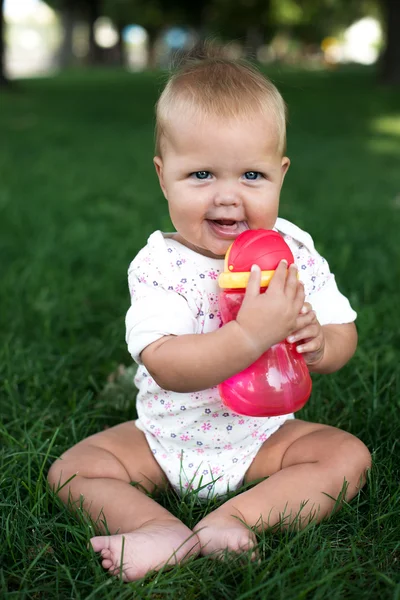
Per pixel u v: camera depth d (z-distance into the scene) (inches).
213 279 77.5
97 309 137.5
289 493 71.4
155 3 1555.1
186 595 61.1
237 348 67.0
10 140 380.2
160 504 78.9
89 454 78.3
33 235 188.2
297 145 366.3
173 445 79.8
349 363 106.2
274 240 69.6
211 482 76.9
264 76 76.8
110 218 208.1
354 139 392.2
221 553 65.8
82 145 366.3
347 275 147.9
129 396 102.3
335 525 71.8
